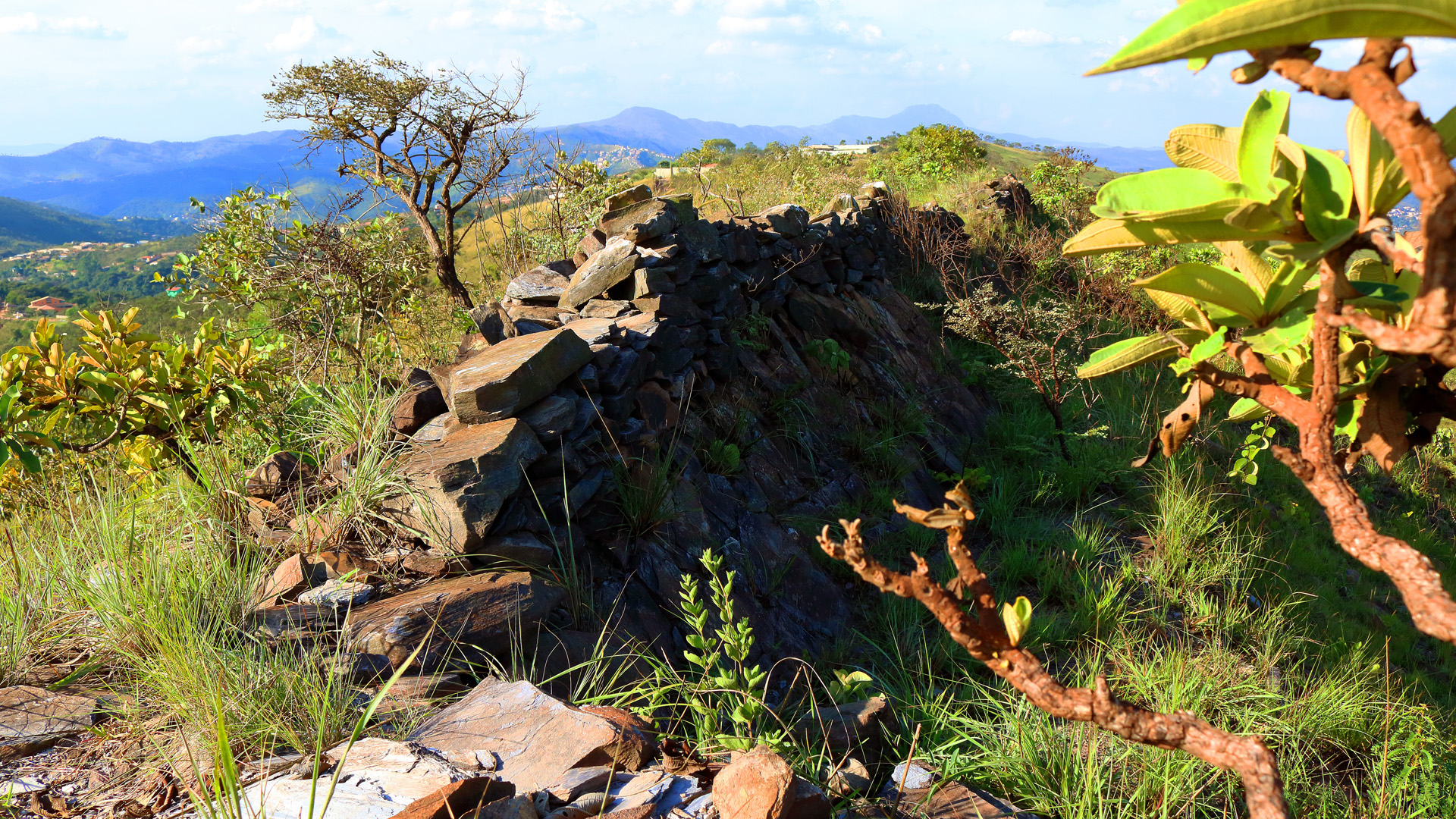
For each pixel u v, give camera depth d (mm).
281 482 4008
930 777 2973
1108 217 876
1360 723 4207
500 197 10523
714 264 6078
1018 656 938
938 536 5812
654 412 4777
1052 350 7840
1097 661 4406
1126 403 8633
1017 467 7297
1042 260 11773
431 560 3447
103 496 3938
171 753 2418
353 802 2027
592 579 3842
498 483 3486
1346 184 837
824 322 7402
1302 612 5812
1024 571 5465
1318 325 846
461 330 7500
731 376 5934
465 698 2641
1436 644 6379
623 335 4754
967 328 8484
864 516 5766
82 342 4328
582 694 3189
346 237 7656
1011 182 14117
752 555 4777
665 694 3365
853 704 3430
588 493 4023
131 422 4305
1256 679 4480
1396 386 1033
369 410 4137
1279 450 882
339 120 10594
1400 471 9836
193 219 8094
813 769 2850
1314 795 3578
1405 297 914
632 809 2105
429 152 10805
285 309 7605
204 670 2578
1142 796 3092
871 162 16906
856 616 4988
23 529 3729
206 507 3752
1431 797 3469
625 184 10125
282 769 2291
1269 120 901
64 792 2275
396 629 2934
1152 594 5457
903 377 7812
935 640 4551
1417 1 527
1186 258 10734
